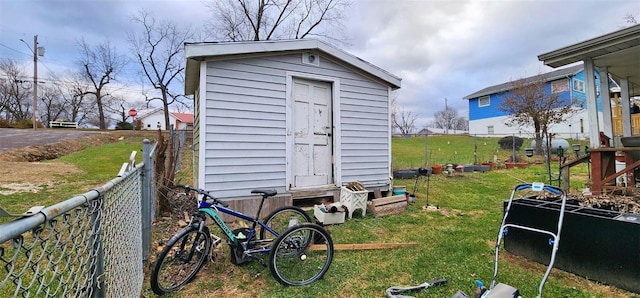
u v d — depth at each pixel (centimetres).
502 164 1285
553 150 1327
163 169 481
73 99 3312
